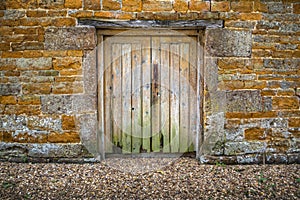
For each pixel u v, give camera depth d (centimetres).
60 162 414
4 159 414
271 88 412
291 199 326
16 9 400
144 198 332
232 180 371
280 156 417
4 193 336
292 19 409
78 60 404
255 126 414
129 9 399
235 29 404
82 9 398
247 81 410
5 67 406
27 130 410
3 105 409
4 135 412
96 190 349
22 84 406
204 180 372
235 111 411
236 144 415
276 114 416
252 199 328
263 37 408
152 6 400
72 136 411
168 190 349
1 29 403
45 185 356
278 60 411
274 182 364
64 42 401
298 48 412
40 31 400
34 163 411
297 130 419
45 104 407
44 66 404
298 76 414
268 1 405
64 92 407
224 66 407
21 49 403
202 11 401
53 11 398
